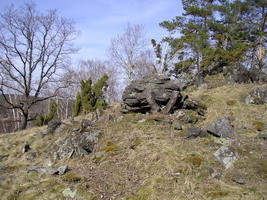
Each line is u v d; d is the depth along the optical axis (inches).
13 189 207.8
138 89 358.0
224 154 209.5
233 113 309.6
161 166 207.6
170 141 253.3
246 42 798.5
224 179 183.0
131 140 273.1
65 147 285.7
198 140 250.5
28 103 794.2
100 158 250.5
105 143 285.3
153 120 313.0
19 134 454.9
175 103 336.2
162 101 342.0
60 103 1541.6
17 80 775.1
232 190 164.7
